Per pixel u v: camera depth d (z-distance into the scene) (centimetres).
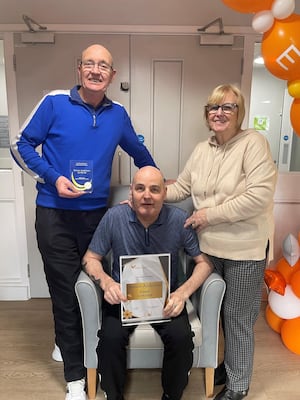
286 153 245
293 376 181
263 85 233
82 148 151
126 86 225
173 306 143
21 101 225
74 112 149
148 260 142
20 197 241
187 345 143
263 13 150
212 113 143
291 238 205
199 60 224
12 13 216
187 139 234
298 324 201
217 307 152
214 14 219
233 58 224
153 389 172
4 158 238
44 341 208
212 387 166
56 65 221
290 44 149
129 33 219
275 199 248
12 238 248
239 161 140
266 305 251
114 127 159
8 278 254
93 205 161
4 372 182
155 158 237
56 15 216
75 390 161
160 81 226
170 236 152
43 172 146
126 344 146
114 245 154
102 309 158
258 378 179
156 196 142
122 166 237
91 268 153
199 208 152
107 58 146
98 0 214
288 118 238
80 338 165
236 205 136
